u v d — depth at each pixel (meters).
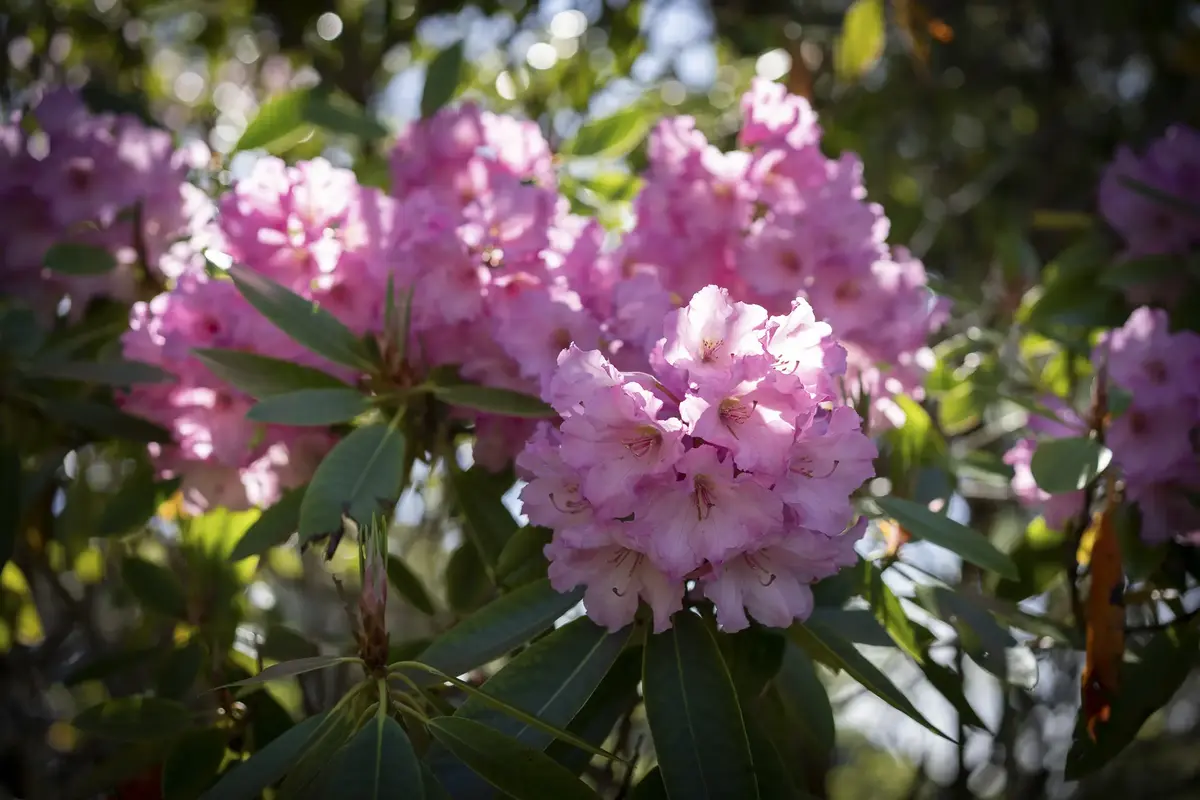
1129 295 1.07
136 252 0.99
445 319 0.82
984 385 1.04
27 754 1.11
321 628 1.26
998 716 1.25
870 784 1.93
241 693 0.72
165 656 0.93
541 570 0.77
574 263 0.84
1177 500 0.88
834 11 1.55
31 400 0.91
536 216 0.84
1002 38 1.70
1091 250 1.11
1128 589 0.92
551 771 0.67
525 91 1.29
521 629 0.73
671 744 0.68
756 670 0.74
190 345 0.84
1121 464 0.86
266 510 0.80
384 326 0.81
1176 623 0.85
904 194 1.49
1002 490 1.15
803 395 0.66
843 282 0.88
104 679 1.05
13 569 1.10
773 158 0.90
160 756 0.88
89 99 1.17
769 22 1.33
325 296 0.85
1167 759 1.55
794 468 0.67
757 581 0.68
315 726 0.68
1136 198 1.07
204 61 1.58
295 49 1.43
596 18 1.33
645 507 0.66
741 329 0.66
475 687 0.69
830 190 0.89
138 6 1.43
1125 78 1.70
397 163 0.97
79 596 1.26
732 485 0.65
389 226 0.86
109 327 1.00
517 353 0.79
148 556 1.15
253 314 0.83
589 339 0.79
